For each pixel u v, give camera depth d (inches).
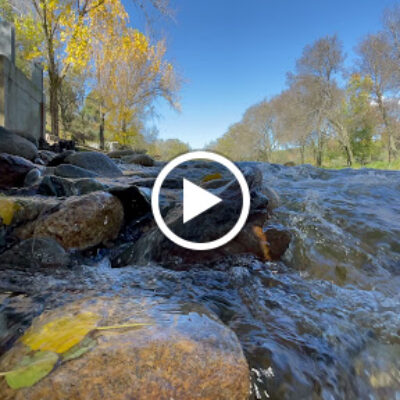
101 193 88.6
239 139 2062.0
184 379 33.6
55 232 76.9
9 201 82.6
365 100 1325.0
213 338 39.7
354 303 63.6
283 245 83.0
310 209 120.0
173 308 50.5
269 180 207.5
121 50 836.0
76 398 30.6
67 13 520.1
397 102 1181.7
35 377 32.2
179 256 77.9
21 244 75.1
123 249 88.3
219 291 65.8
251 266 77.5
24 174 132.1
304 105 1374.3
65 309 49.0
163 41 932.0
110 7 598.2
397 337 52.7
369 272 79.5
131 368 33.4
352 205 129.0
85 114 1508.4
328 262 81.9
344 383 43.2
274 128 1809.8
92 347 35.9
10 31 309.0
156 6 521.0
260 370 41.8
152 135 1434.5
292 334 51.4
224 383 34.6
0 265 71.1
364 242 93.7
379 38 1162.0
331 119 1339.8
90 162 191.8
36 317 49.3
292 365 43.9
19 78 311.3
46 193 115.6
